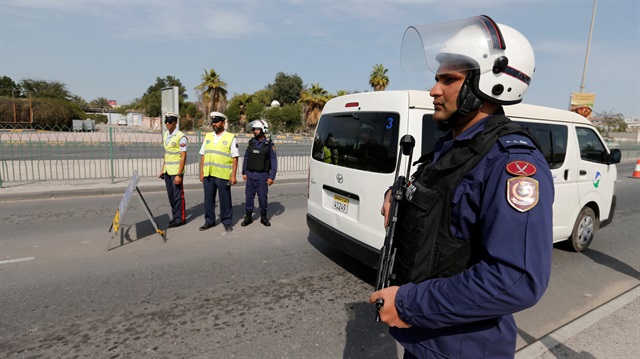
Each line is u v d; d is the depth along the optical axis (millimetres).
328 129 4273
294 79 78625
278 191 9250
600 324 2969
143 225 5777
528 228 943
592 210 4949
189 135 19281
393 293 1108
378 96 3580
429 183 1180
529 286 924
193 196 8242
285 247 4938
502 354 1133
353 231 3746
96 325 2941
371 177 3504
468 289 972
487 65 1095
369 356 2635
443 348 1142
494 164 1032
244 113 48812
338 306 3344
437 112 1226
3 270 3936
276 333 2889
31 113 37375
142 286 3650
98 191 8102
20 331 2834
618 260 4691
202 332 2879
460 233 1092
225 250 4758
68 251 4547
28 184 8688
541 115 4203
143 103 69125
